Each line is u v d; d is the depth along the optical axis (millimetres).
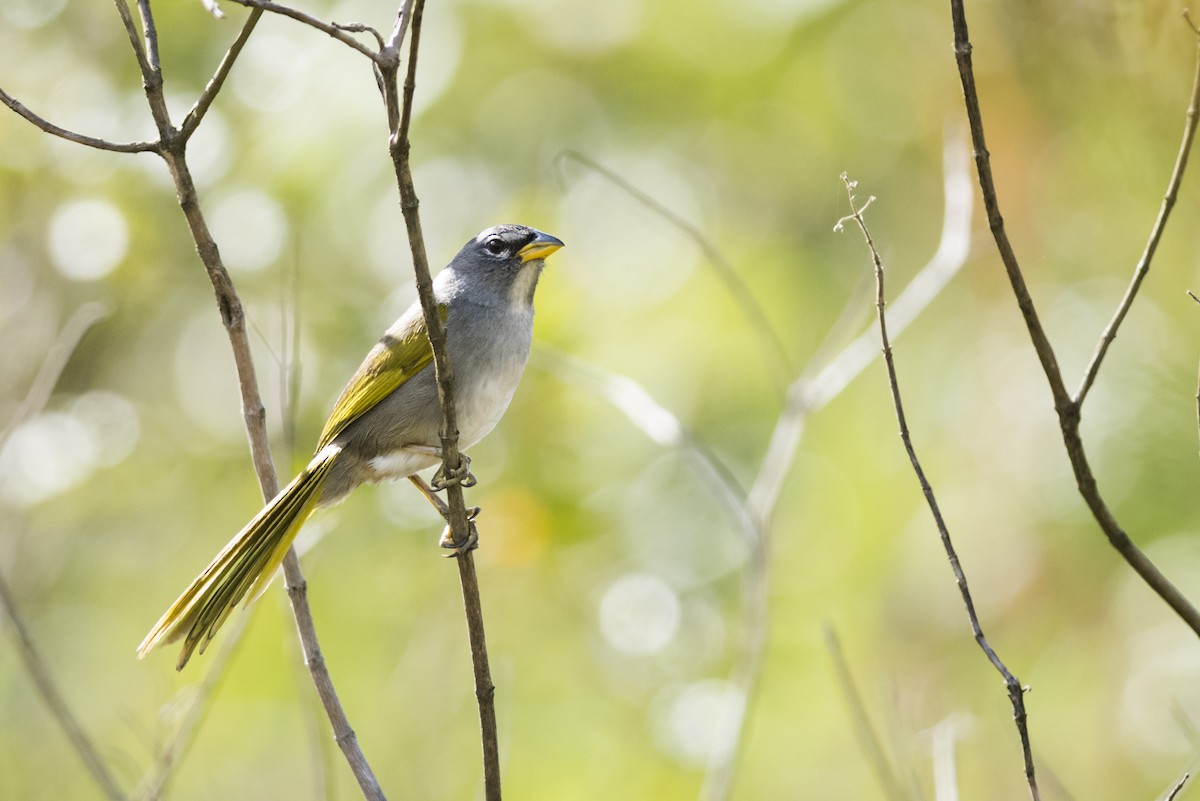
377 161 13617
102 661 13297
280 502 7535
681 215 15023
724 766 8914
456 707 11969
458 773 11812
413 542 12859
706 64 15500
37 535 13094
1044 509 12922
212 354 14359
